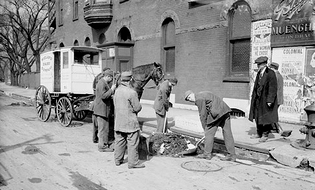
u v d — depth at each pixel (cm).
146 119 1120
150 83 1698
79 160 675
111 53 1827
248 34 1153
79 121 1220
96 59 1186
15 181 542
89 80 1133
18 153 726
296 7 963
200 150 747
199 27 1341
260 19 1074
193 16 1374
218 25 1249
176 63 1487
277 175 583
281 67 1017
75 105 1148
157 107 846
